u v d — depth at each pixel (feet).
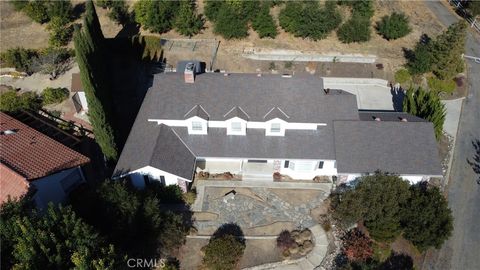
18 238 81.82
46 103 166.20
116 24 216.95
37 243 82.43
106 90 135.23
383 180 116.37
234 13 198.59
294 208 127.95
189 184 134.21
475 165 146.82
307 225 123.03
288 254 114.01
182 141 132.87
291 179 137.39
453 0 244.42
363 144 129.80
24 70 182.70
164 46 199.00
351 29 200.23
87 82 119.03
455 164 147.02
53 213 90.33
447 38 174.09
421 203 115.14
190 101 133.69
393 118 142.82
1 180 112.98
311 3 212.43
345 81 184.75
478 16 230.89
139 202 108.88
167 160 125.29
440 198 116.16
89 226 91.91
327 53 197.36
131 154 128.47
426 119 144.46
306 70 189.57
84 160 125.49
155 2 201.77
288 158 129.70
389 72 189.06
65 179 123.85
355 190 116.78
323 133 133.28
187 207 127.54
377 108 171.42
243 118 130.00
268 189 133.59
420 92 151.33
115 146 135.54
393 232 113.50
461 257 118.11
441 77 182.29
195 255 114.73
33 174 113.19
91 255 84.48
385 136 130.72
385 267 113.91
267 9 199.41
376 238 115.34
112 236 101.60
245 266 112.47
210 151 131.34
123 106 167.22
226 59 193.36
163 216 112.37
